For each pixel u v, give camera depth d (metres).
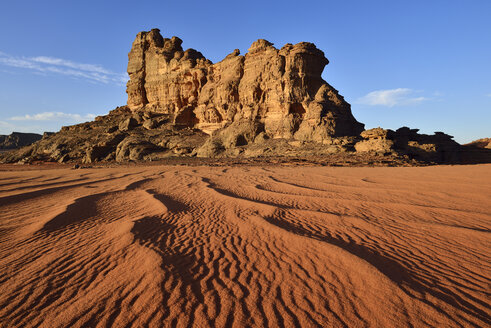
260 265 3.78
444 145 35.72
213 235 5.15
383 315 2.55
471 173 12.99
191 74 56.75
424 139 36.56
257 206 7.30
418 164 23.23
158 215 6.68
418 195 8.24
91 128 61.47
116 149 47.03
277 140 40.16
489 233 4.58
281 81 41.28
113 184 12.85
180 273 3.57
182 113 55.62
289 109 41.16
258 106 44.34
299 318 2.58
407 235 4.79
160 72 62.41
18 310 2.84
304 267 3.65
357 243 4.46
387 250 4.14
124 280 3.42
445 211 6.26
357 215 6.23
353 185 10.54
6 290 3.26
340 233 4.99
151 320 2.62
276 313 2.67
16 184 13.80
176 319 2.62
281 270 3.59
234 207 7.39
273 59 43.03
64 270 3.78
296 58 41.31
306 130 38.56
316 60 42.28
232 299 2.94
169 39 66.19
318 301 2.84
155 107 62.72
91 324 2.58
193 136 50.38
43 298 3.06
